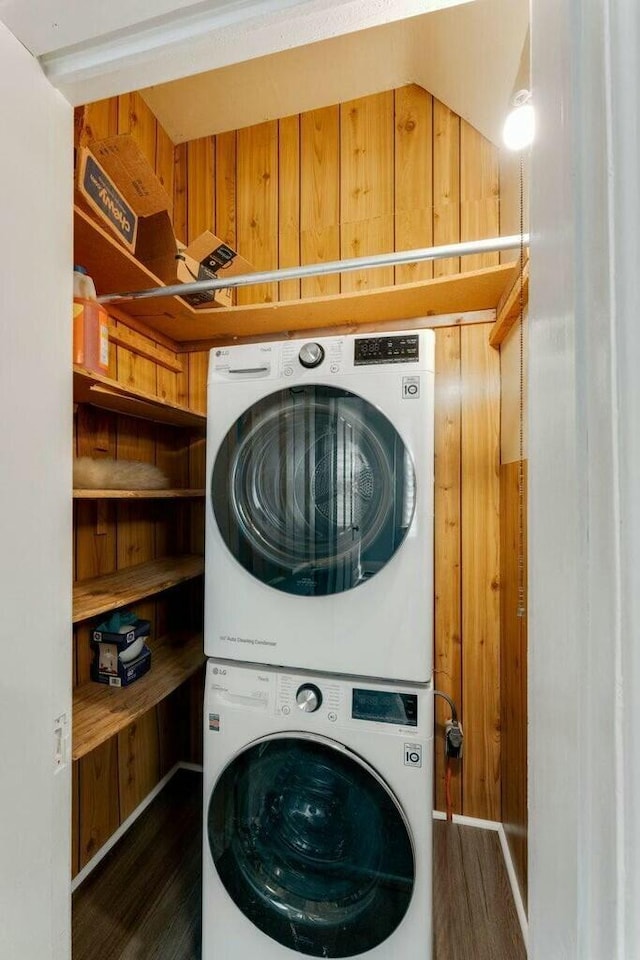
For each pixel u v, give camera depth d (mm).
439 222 1907
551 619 442
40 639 695
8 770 635
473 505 1849
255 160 2148
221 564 1249
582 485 351
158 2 587
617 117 316
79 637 1515
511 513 1607
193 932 1345
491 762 1807
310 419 1215
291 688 1152
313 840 1132
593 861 332
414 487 1115
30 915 667
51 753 717
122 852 1671
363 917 1057
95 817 1621
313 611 1167
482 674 1827
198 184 2227
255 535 1227
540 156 482
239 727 1183
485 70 1559
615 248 316
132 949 1297
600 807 326
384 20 617
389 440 1138
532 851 527
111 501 1757
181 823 1823
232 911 1159
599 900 326
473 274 1505
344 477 1180
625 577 310
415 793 1052
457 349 1864
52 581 722
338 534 1169
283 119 2109
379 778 1065
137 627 1591
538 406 504
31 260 675
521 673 1420
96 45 656
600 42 328
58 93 720
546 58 448
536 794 508
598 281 332
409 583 1108
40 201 689
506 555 1697
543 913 461
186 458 2223
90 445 1628
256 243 2141
